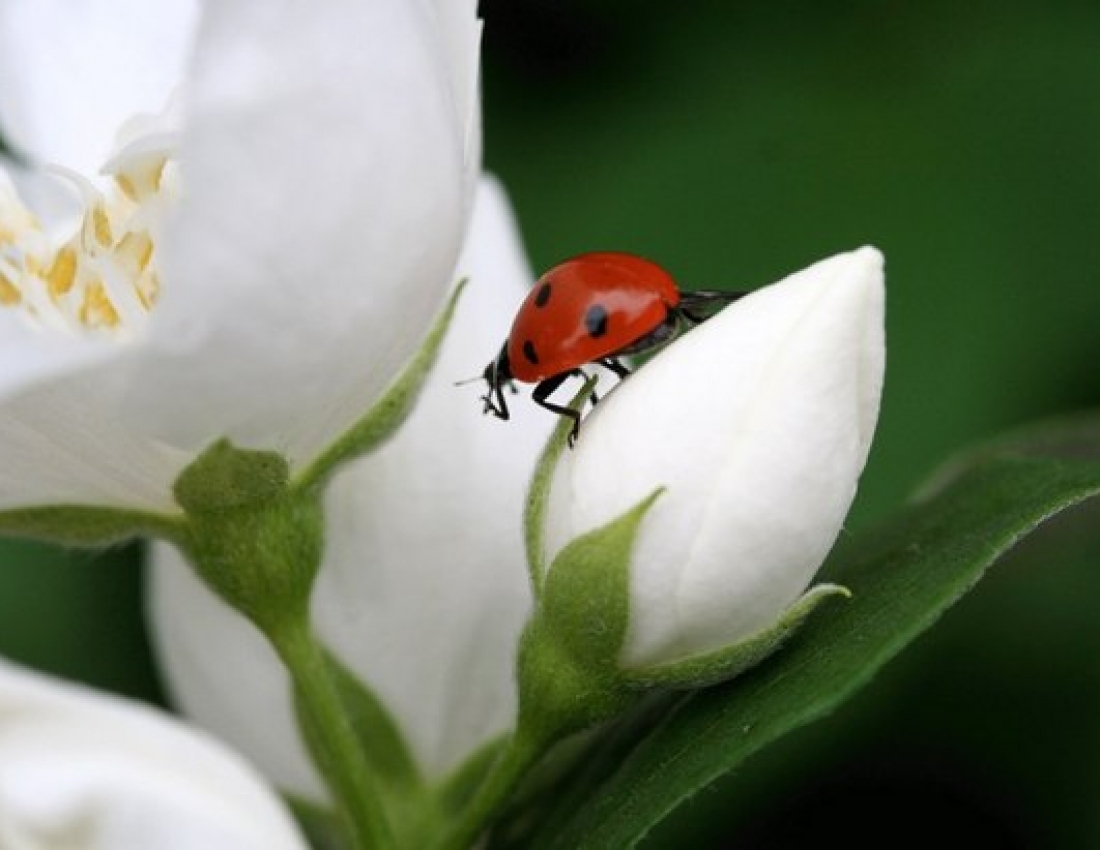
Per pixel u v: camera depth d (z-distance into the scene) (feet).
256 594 0.41
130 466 0.39
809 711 0.38
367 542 0.44
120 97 0.44
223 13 0.37
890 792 0.51
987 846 0.51
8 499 0.40
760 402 0.39
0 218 0.40
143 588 0.52
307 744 0.42
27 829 0.36
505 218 0.45
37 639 0.51
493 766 0.41
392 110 0.37
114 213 0.39
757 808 0.51
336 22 0.37
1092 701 0.52
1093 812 0.51
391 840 0.42
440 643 0.44
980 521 0.41
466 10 0.39
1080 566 0.51
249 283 0.38
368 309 0.38
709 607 0.39
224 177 0.37
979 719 0.52
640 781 0.40
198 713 0.45
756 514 0.39
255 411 0.39
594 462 0.40
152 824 0.36
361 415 0.40
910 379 0.54
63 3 0.44
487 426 0.44
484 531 0.44
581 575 0.40
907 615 0.39
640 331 0.40
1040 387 0.54
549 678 0.40
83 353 0.37
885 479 0.53
